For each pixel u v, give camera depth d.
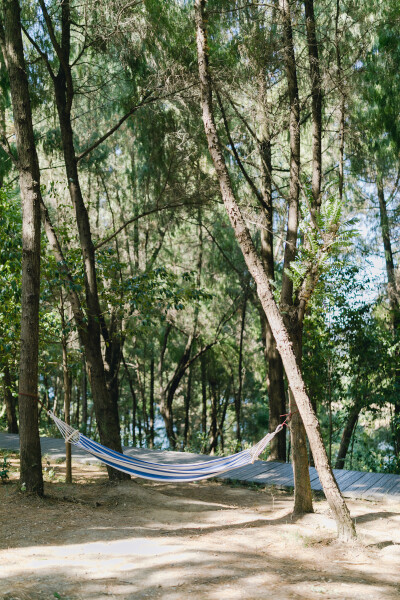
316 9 10.43
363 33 10.23
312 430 5.95
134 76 11.20
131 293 8.92
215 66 9.82
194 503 7.54
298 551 5.43
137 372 22.45
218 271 17.58
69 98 8.97
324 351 11.60
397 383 11.67
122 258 16.45
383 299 14.38
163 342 18.75
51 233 8.78
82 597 4.07
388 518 6.86
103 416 8.55
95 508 7.11
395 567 5.02
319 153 8.09
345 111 10.12
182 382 25.34
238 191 12.92
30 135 7.59
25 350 7.33
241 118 9.96
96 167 13.90
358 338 11.66
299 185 7.21
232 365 21.05
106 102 12.24
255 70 9.20
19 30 7.60
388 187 14.66
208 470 6.70
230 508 7.43
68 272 8.62
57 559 4.95
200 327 18.73
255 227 14.05
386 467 12.17
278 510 7.25
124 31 9.52
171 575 4.57
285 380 14.96
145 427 22.06
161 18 10.39
